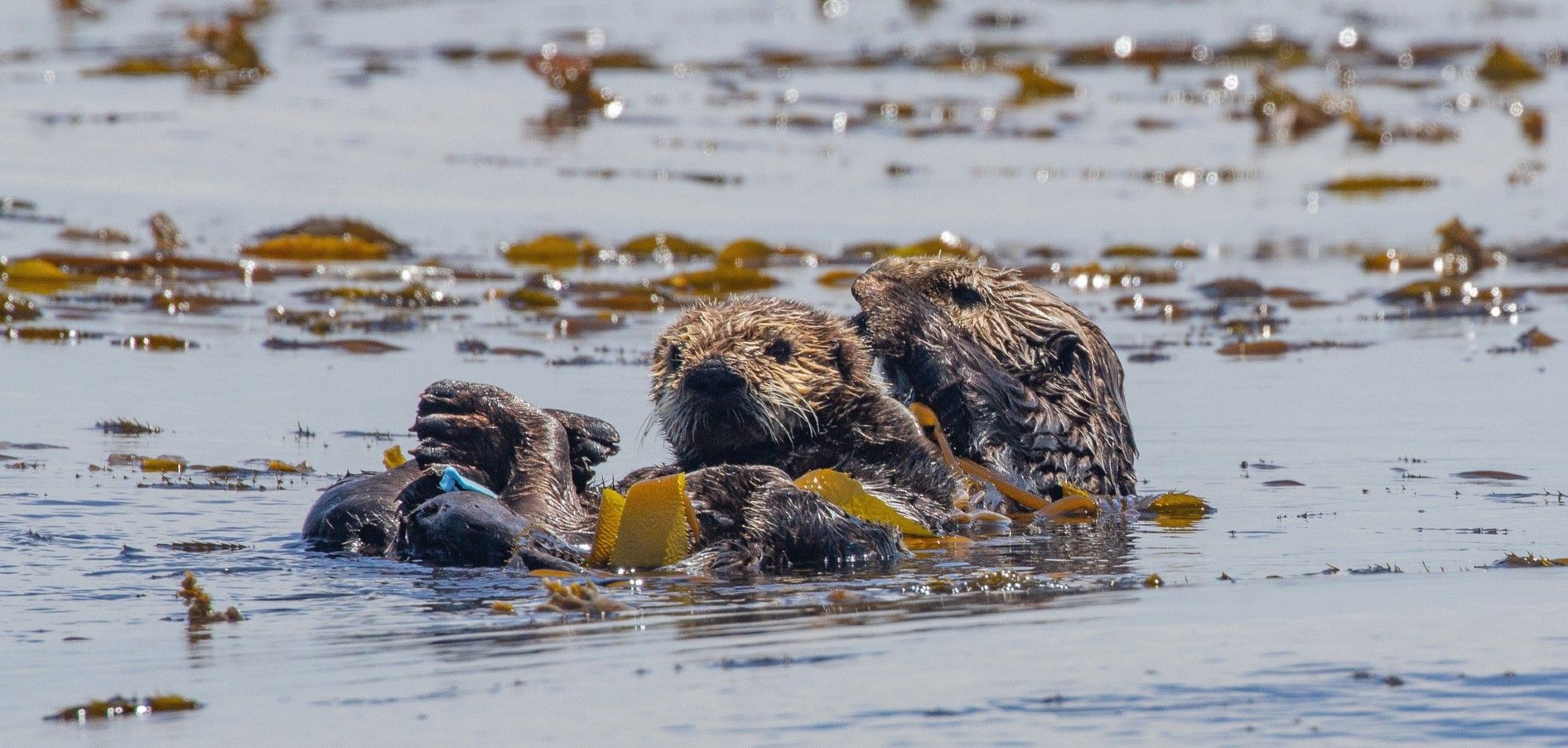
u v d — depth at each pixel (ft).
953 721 16.93
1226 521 31.40
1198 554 27.71
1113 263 69.67
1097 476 34.99
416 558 27.45
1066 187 89.51
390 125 103.09
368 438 39.65
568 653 20.35
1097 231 77.66
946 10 193.26
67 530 29.73
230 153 90.02
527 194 82.99
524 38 157.38
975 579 25.26
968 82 136.15
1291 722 16.67
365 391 45.01
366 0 191.21
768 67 141.79
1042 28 174.40
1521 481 34.65
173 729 17.40
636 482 29.86
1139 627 20.93
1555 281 64.80
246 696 18.63
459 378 46.75
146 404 42.88
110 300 57.26
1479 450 38.06
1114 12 191.93
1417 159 99.71
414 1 191.21
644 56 146.41
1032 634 20.68
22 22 161.79
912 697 17.79
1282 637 20.07
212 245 67.56
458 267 65.82
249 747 16.74
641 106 116.57
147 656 20.85
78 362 47.91
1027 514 32.68
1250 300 61.82
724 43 158.81
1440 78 138.62
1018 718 16.98
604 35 161.99
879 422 31.32
